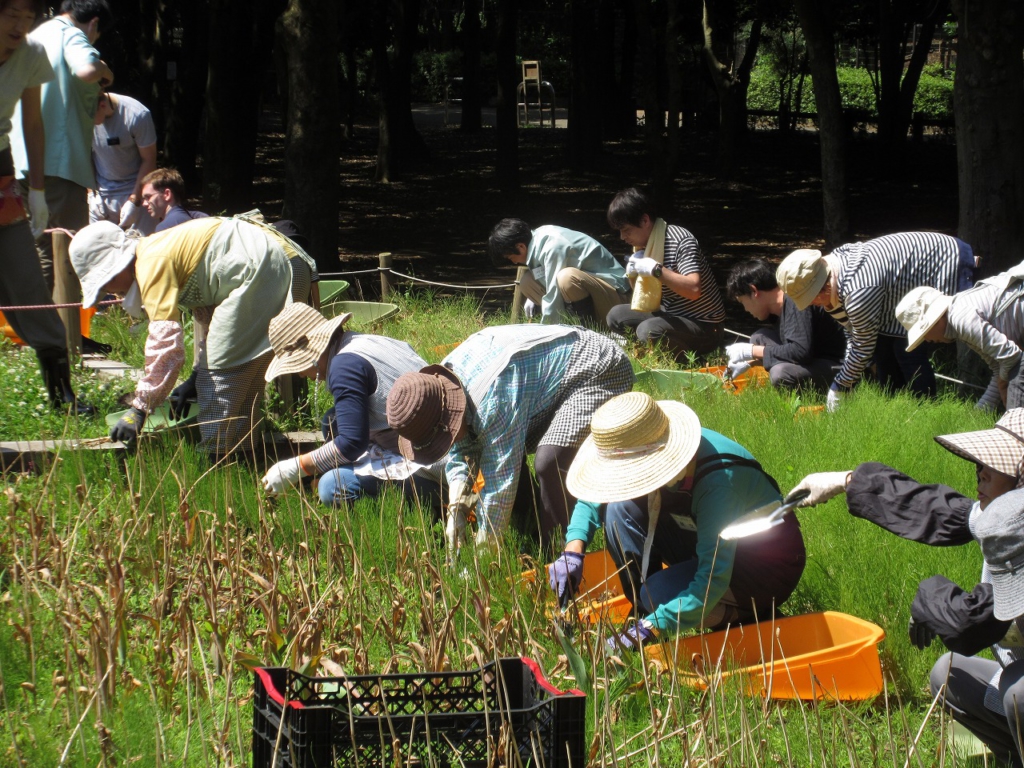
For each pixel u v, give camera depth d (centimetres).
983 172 929
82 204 820
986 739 351
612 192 2597
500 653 370
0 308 596
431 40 5519
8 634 384
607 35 3281
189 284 562
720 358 899
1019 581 290
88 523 455
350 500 525
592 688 366
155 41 2416
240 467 548
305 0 1320
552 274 922
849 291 698
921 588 340
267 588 394
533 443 509
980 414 670
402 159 3203
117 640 364
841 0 3152
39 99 646
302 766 275
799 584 462
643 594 420
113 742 321
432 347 856
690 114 4203
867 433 620
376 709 305
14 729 326
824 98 1545
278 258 575
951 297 615
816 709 351
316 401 676
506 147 2600
